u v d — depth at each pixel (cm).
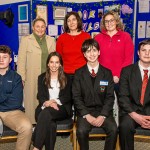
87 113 242
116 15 283
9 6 381
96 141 306
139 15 376
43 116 235
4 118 245
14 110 252
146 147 290
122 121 234
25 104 315
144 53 238
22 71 305
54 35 377
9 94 251
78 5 395
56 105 252
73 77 266
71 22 296
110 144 231
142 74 246
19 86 255
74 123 252
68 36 301
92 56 248
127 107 240
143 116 234
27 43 303
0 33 409
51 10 368
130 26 371
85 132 229
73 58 298
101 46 286
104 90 251
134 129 229
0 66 246
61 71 266
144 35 384
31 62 302
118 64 284
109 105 246
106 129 233
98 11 387
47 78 266
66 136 316
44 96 266
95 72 254
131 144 231
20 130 230
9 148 285
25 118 240
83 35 301
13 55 386
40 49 302
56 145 292
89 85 250
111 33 285
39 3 354
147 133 229
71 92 267
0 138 231
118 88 261
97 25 390
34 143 233
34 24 300
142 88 243
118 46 281
